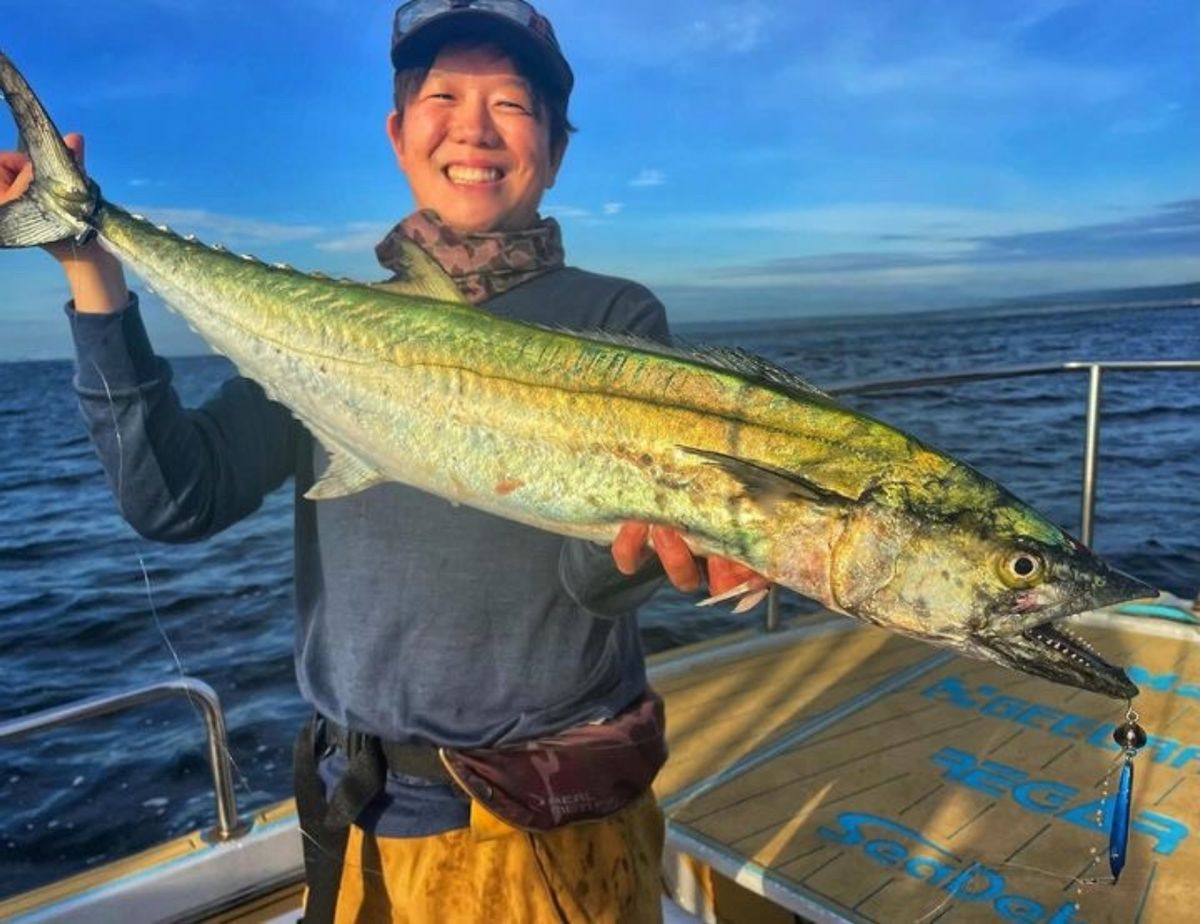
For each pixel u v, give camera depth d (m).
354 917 1.93
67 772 4.78
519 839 1.80
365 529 1.96
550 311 2.15
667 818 2.86
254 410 2.20
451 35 2.10
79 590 8.05
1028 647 1.90
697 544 1.96
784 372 2.02
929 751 3.27
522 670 1.85
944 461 1.94
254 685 5.85
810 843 2.71
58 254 1.89
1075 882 2.50
